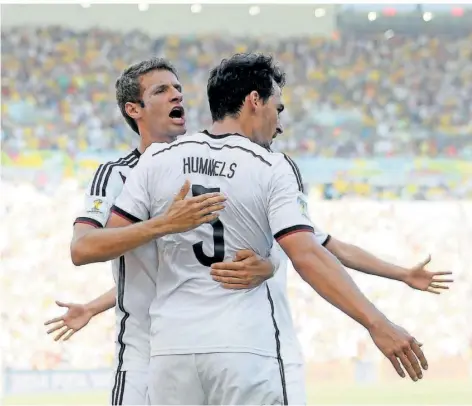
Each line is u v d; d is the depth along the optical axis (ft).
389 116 74.95
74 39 75.41
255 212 11.82
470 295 60.23
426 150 72.90
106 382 53.21
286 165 11.98
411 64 77.41
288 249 11.58
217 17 77.61
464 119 75.31
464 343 58.59
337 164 69.77
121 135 70.74
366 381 54.65
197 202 11.36
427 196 68.69
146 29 77.25
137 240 11.53
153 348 12.12
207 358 11.56
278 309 14.12
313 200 64.69
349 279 11.33
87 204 14.51
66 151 68.69
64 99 72.28
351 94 76.02
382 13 77.92
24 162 66.69
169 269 12.05
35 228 61.11
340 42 78.23
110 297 17.31
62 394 49.44
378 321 11.05
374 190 68.59
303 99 75.31
